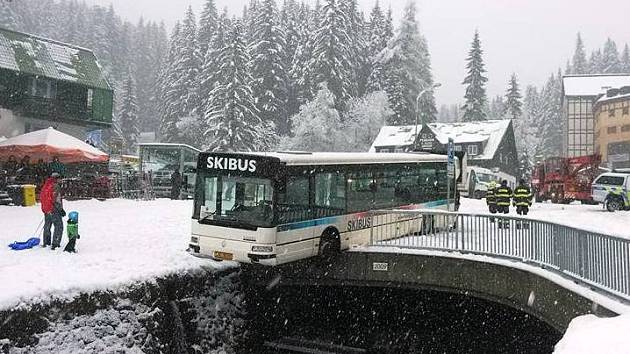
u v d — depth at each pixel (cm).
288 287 1852
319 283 1739
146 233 1966
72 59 4872
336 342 1909
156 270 1391
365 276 1706
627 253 1017
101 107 4838
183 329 1416
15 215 2338
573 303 1158
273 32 7638
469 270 1559
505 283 1467
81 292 1195
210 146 5912
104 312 1230
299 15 10138
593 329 893
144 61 12381
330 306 2020
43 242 1614
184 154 4112
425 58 8288
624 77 8581
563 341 873
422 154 2316
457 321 1983
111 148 4819
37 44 4709
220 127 5847
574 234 1220
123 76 11269
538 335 1712
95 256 1505
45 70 4484
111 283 1259
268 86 7506
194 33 8375
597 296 1083
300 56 7975
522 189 2511
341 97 7250
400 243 1731
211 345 1491
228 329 1556
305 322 1938
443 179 2364
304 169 1584
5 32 4559
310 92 7356
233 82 5912
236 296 1617
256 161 1495
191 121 7644
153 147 4128
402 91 7938
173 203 3206
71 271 1303
